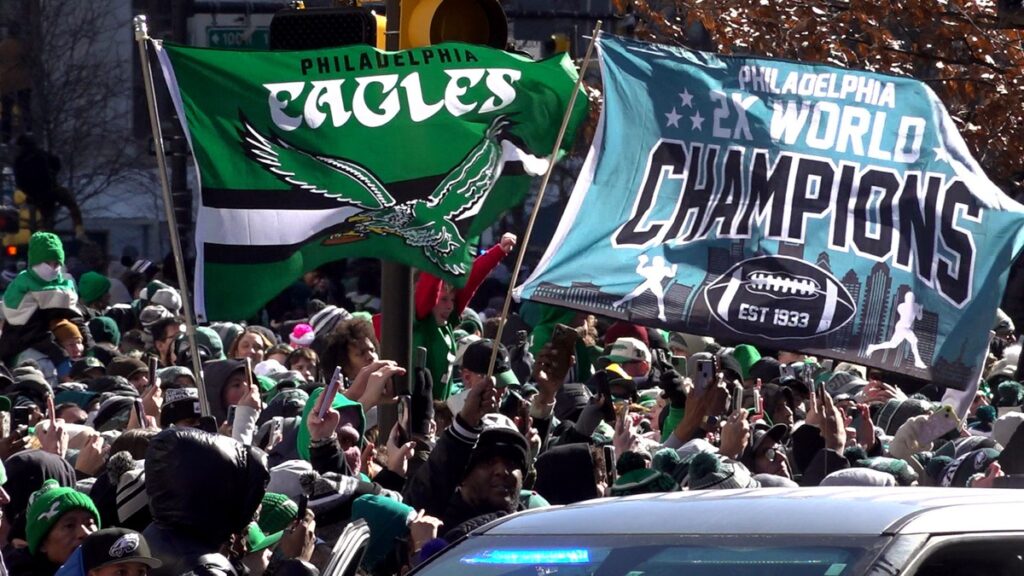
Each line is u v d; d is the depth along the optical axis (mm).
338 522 15727
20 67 85688
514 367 30484
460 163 20672
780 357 35625
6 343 30438
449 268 20688
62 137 87438
